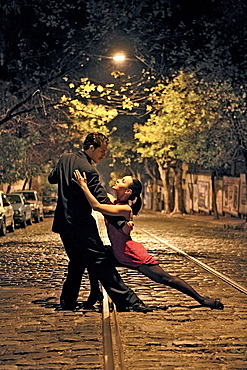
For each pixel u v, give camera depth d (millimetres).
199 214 55562
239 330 7625
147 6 25484
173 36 27969
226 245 21266
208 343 6945
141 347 6738
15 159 38188
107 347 6516
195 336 7273
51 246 21109
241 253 18312
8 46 24734
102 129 33250
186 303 9664
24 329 7660
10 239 24672
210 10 28328
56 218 8727
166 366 6000
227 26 30297
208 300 9016
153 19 26031
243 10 29625
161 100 32062
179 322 8102
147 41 26109
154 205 67750
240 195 44594
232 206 46906
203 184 55969
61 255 17906
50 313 8750
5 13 23562
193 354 6473
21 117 29031
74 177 8562
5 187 53000
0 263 15805
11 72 26484
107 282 8766
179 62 30531
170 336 7266
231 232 29156
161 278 8883
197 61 30594
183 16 27625
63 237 8750
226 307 9273
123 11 25016
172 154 46469
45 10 24516
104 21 24797
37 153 47438
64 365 6023
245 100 31938
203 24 28469
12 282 12195
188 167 61719
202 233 27906
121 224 8641
